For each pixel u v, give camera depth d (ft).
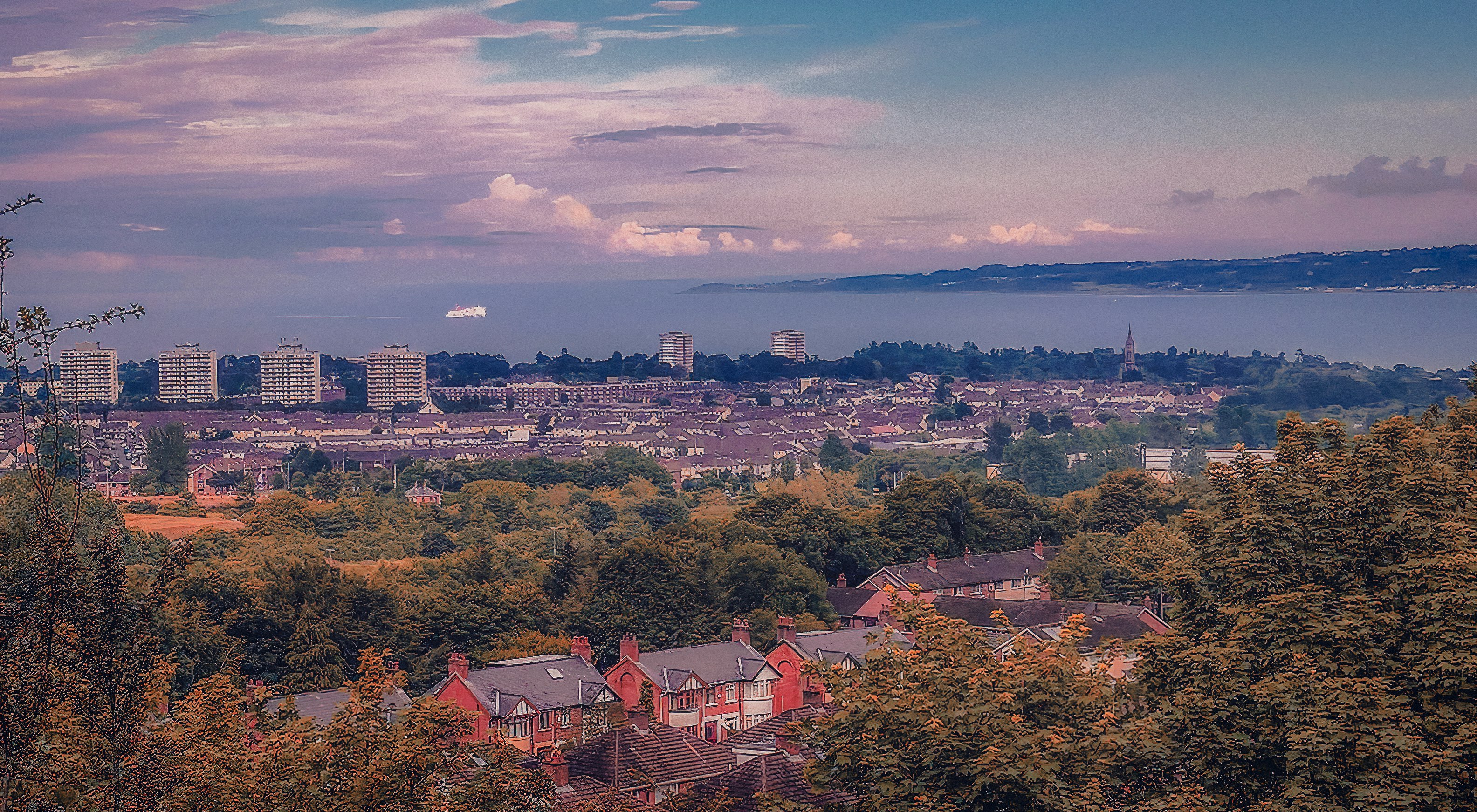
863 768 128.16
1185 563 164.04
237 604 352.69
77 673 97.35
